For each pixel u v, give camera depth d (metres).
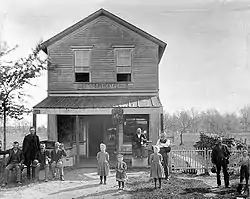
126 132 21.48
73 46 21.80
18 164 14.25
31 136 15.09
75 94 21.67
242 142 21.31
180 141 43.62
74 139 21.91
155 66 21.69
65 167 18.58
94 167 18.72
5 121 20.45
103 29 21.94
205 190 12.70
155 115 21.42
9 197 11.88
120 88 21.66
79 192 12.55
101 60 21.84
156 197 11.58
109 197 11.70
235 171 16.30
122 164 13.12
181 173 16.58
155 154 13.06
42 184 14.09
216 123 38.75
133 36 21.88
